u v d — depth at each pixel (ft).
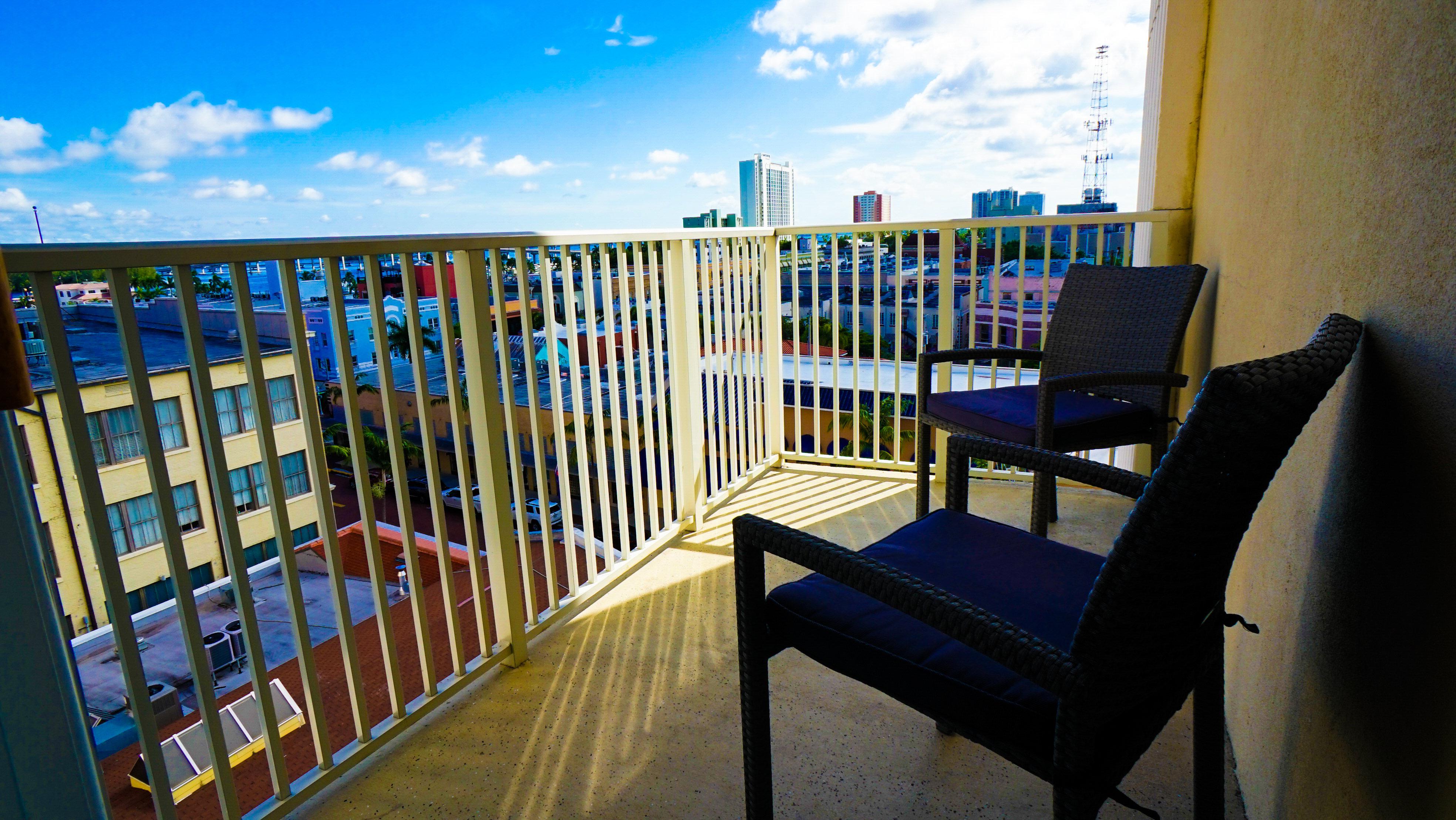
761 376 12.17
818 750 5.70
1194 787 4.04
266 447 4.86
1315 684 3.86
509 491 6.76
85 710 3.99
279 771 5.07
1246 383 2.38
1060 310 9.32
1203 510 2.67
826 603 4.17
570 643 7.27
